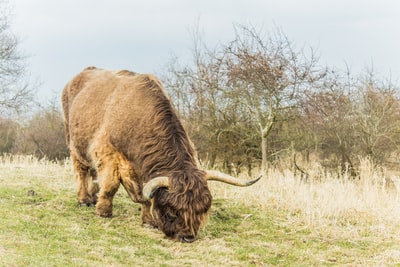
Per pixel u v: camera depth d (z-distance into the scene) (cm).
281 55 1809
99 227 847
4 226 752
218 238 861
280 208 1088
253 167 2106
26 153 3133
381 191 1242
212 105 2069
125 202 1038
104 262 664
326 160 2061
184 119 2191
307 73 1794
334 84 1856
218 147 2080
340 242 876
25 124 3281
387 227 951
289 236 905
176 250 774
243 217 1009
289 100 1819
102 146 877
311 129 1983
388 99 1997
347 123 1994
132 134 836
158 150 803
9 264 581
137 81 889
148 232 856
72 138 993
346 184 1295
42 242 704
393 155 2047
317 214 1010
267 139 2031
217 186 1287
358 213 1046
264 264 748
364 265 757
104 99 918
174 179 754
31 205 944
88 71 1073
